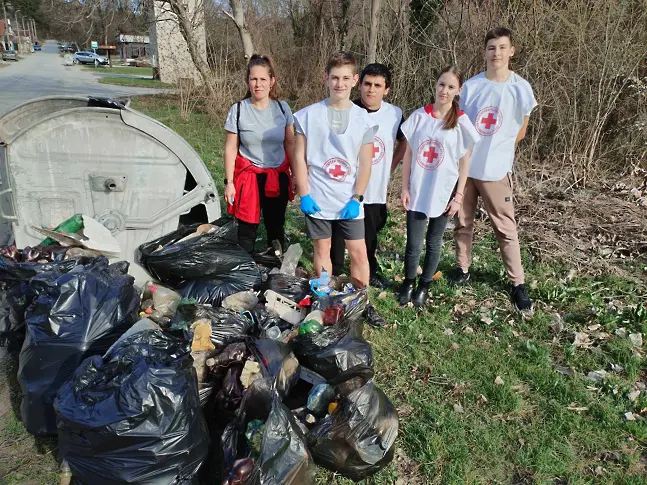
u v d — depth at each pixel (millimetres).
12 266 3145
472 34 7449
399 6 7945
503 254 4180
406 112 8141
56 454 2566
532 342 3639
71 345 2574
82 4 13594
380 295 4242
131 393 2078
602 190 6996
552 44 7707
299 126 3416
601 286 4582
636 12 7574
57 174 3641
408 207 3934
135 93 19562
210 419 2619
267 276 3875
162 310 3346
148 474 2117
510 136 3895
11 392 3020
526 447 2721
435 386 3191
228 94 12844
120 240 3844
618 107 7598
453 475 2496
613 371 3373
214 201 3979
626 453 2689
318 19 12898
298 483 2193
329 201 3531
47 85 20984
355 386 2633
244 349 2746
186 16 13664
